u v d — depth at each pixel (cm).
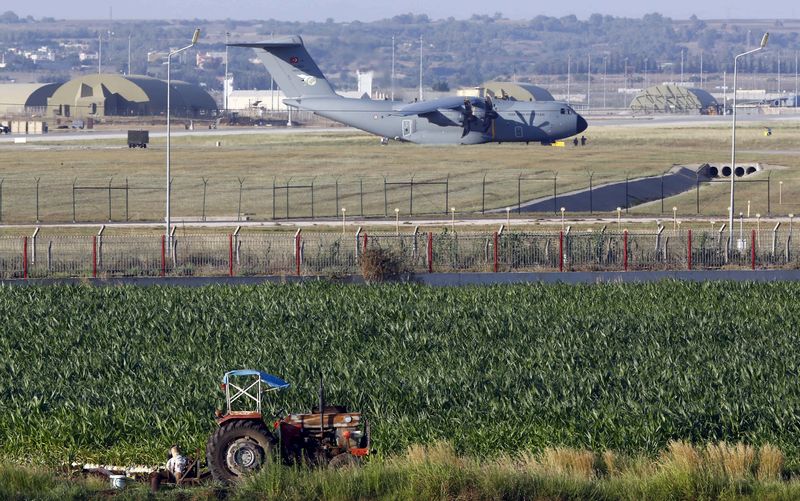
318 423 8369
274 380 8362
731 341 13238
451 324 14262
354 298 16025
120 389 10331
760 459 8188
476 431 9019
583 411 9569
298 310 15038
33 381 10875
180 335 13438
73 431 9125
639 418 9256
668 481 7569
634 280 18775
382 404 9869
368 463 8000
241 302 15738
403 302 15850
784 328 13988
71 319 14338
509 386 10550
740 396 10138
